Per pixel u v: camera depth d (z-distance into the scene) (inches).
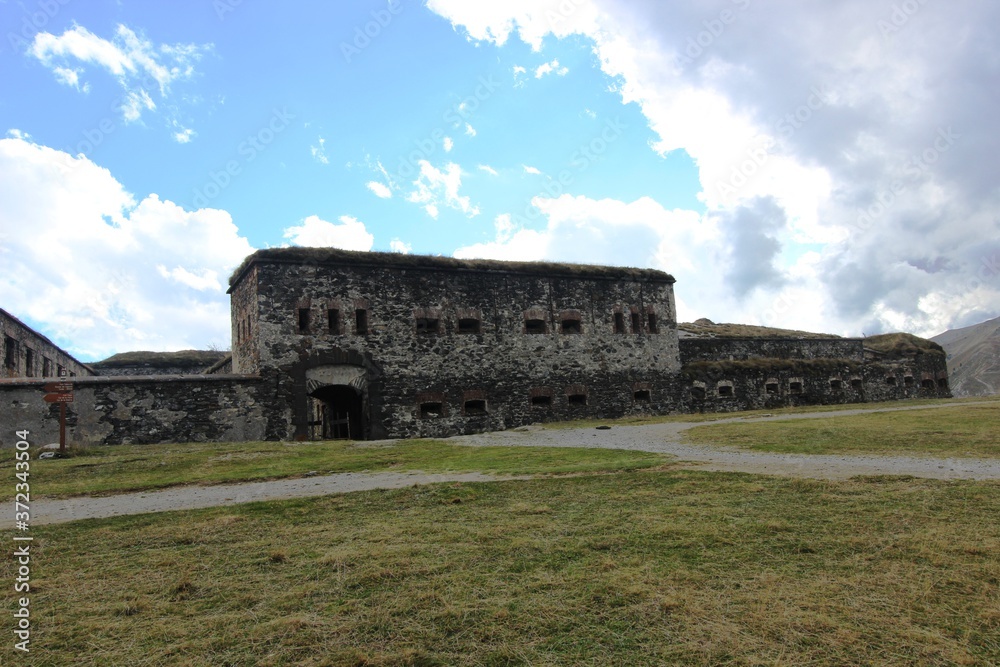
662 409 1073.5
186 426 749.3
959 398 1222.9
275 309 825.5
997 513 279.4
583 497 346.6
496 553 251.0
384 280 897.5
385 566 237.9
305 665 165.9
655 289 1107.3
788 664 161.3
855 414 795.4
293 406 814.5
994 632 176.4
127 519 319.3
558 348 1000.2
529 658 167.3
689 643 172.9
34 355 1202.0
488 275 968.3
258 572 238.2
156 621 196.4
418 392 893.8
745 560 237.0
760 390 1186.0
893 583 210.4
